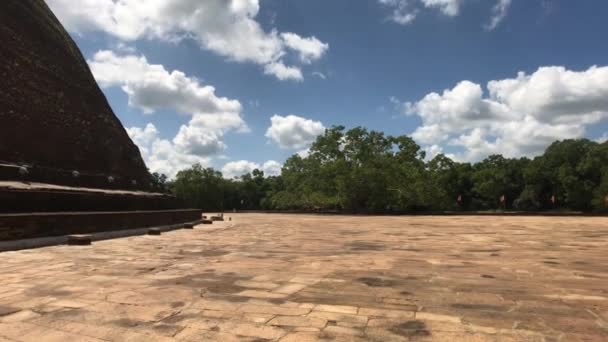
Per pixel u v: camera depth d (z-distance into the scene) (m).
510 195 73.25
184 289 7.42
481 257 11.66
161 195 28.19
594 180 61.59
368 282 8.02
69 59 25.88
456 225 28.55
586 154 64.06
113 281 8.16
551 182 66.50
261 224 30.88
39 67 21.91
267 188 87.88
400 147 62.94
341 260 11.07
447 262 10.69
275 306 6.26
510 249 13.70
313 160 66.06
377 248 14.16
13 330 5.21
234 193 83.38
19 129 18.34
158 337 4.95
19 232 13.60
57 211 16.89
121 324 5.44
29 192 15.40
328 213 59.44
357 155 60.28
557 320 5.53
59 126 21.58
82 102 25.23
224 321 5.54
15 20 21.48
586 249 13.70
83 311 6.02
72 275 8.79
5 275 8.80
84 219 16.98
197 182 71.88
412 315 5.78
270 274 8.91
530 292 7.15
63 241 15.20
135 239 17.62
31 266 9.99
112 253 12.59
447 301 6.54
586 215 46.50
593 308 6.11
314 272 9.15
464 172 77.38
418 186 55.81
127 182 25.98
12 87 18.92
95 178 22.52
